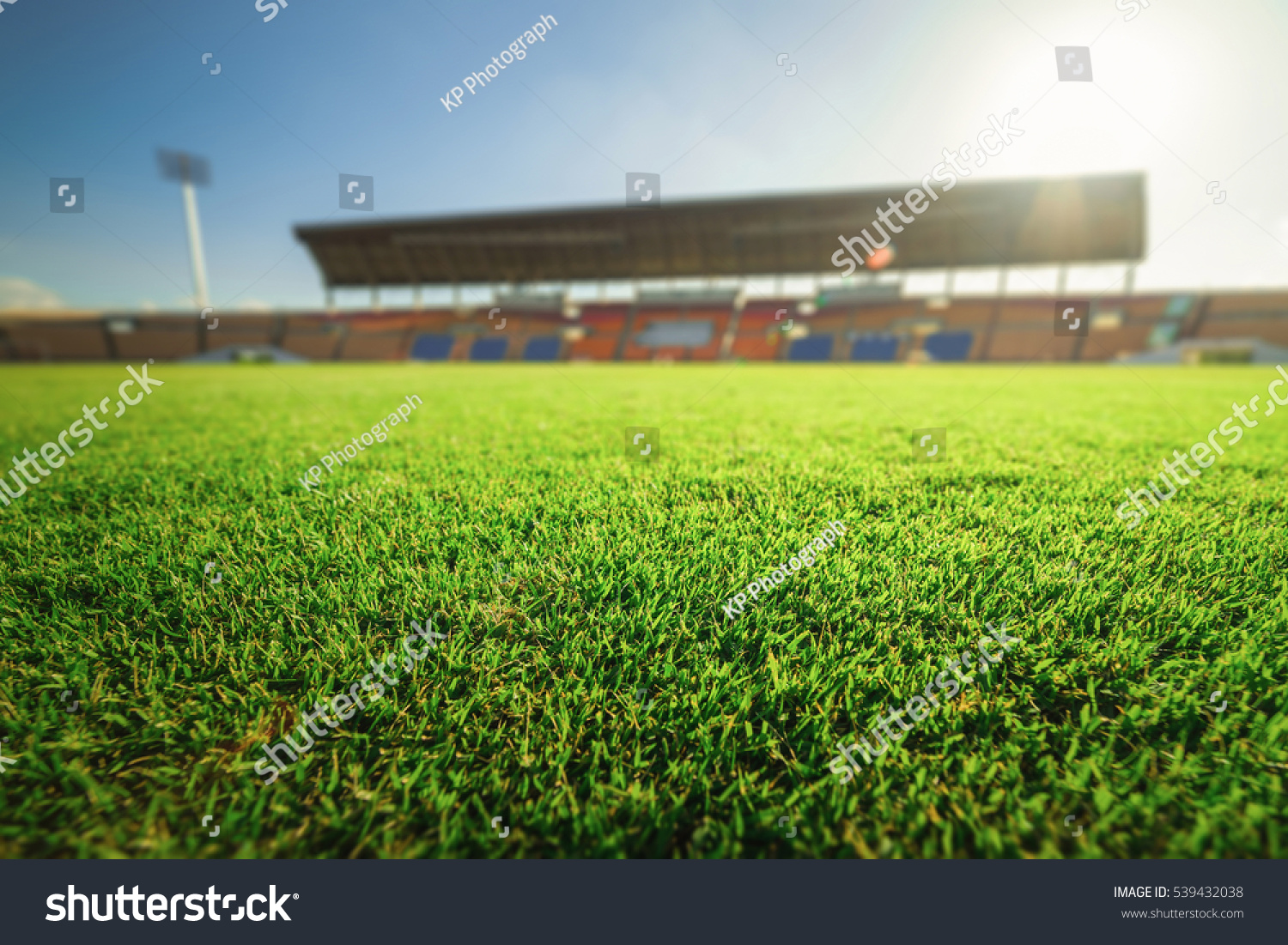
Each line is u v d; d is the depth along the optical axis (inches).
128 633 50.3
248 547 65.9
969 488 89.7
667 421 168.6
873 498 82.0
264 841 33.3
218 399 255.1
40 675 44.6
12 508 84.3
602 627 49.6
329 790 35.5
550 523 71.7
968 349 1099.3
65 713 41.1
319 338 1227.9
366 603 52.7
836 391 307.3
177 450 126.1
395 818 34.3
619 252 1198.3
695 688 43.4
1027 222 1019.3
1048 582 55.6
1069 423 163.3
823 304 1253.7
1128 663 44.7
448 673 44.8
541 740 39.0
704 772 36.6
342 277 1290.6
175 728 39.4
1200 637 48.2
